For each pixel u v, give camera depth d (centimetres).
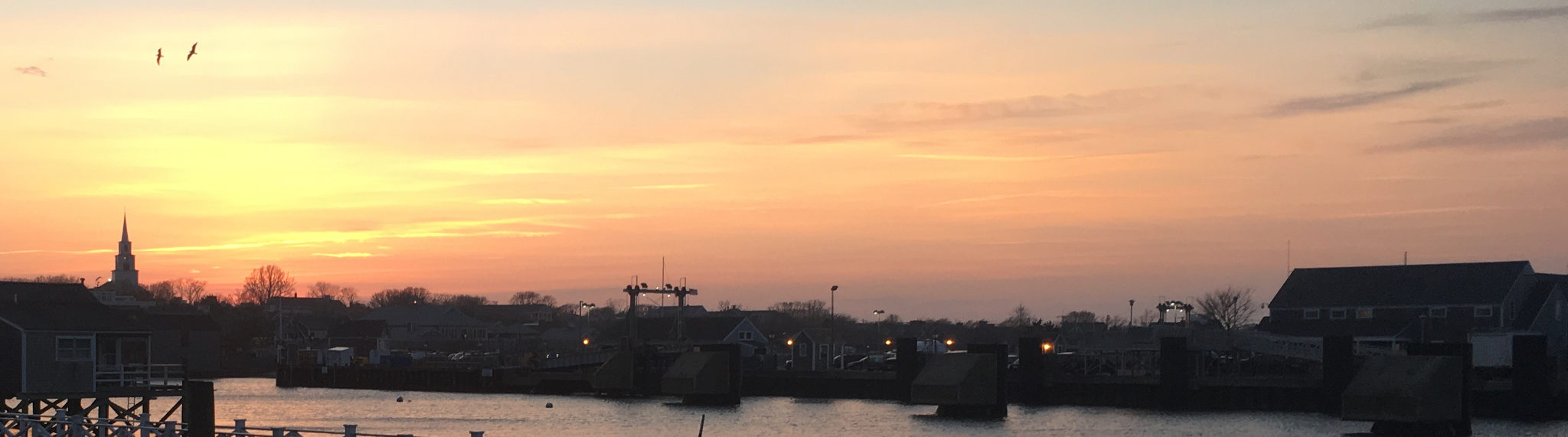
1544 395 10962
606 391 16050
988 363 11981
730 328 19625
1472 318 14888
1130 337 14175
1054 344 15762
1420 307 15262
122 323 7469
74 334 7200
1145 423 11238
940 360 12200
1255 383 12281
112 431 5769
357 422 11775
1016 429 10900
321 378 18550
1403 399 9938
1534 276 15175
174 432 5553
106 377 7412
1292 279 16600
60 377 7156
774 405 13875
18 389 7038
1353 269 16262
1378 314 15562
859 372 14675
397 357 19662
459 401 14938
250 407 13825
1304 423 11069
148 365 7519
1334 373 11675
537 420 12038
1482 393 11225
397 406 13925
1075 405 13162
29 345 7056
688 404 14075
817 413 12794
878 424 11500
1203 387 12544
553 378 16350
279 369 18875
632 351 15738
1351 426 10862
